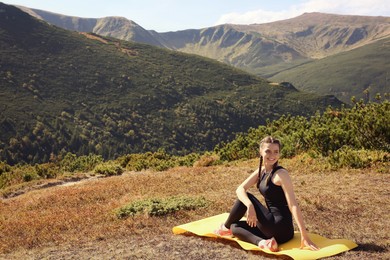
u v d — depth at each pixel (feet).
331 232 24.03
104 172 90.48
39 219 35.04
